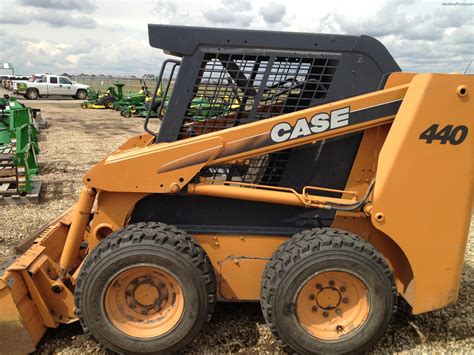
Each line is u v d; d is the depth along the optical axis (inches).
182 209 119.5
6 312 106.1
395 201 108.7
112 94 965.8
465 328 129.0
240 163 119.1
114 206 114.7
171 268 103.7
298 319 108.1
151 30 109.3
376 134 117.3
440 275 113.3
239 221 120.4
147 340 106.9
